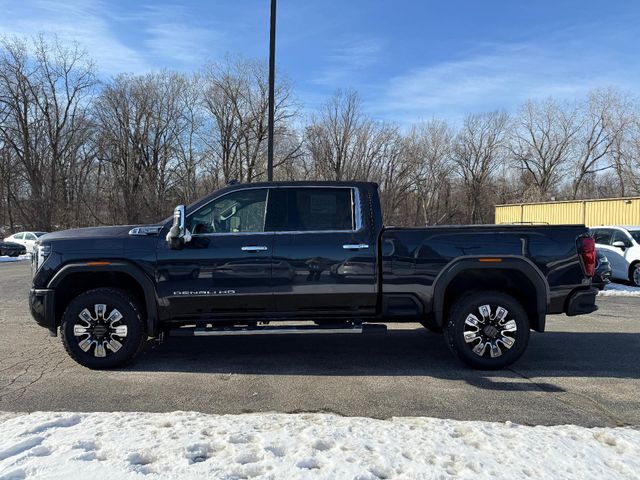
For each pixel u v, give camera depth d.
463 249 5.36
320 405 4.36
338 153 44.00
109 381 5.01
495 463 3.05
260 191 5.57
